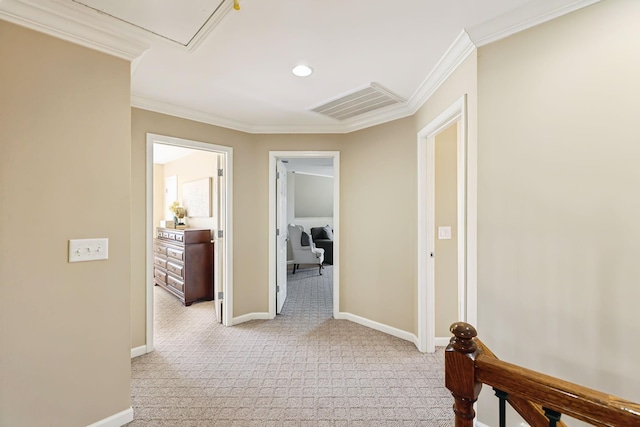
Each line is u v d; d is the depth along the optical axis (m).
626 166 1.27
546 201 1.46
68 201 1.56
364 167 3.26
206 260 4.21
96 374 1.64
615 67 1.28
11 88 1.40
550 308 1.45
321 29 1.65
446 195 2.82
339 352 2.66
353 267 3.39
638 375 1.24
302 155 3.46
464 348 0.84
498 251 1.62
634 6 1.25
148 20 1.57
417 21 1.58
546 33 1.45
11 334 1.40
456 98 1.96
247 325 3.30
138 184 2.63
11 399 1.40
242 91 2.48
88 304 1.62
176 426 1.73
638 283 1.25
